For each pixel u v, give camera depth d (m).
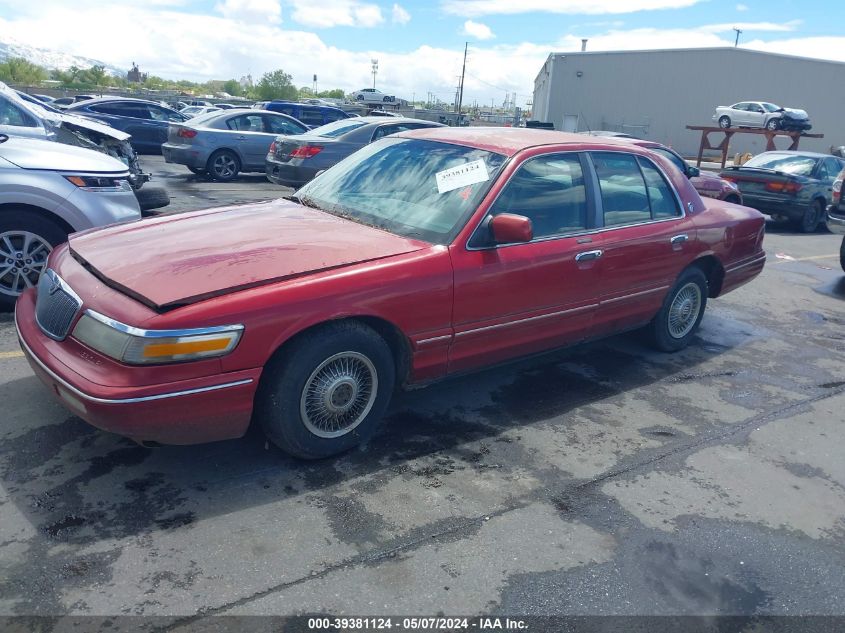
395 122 12.07
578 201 4.45
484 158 4.18
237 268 3.20
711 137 41.59
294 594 2.61
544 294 4.18
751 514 3.38
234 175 14.48
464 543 2.98
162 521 2.97
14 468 3.27
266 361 3.10
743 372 5.35
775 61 40.12
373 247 3.60
